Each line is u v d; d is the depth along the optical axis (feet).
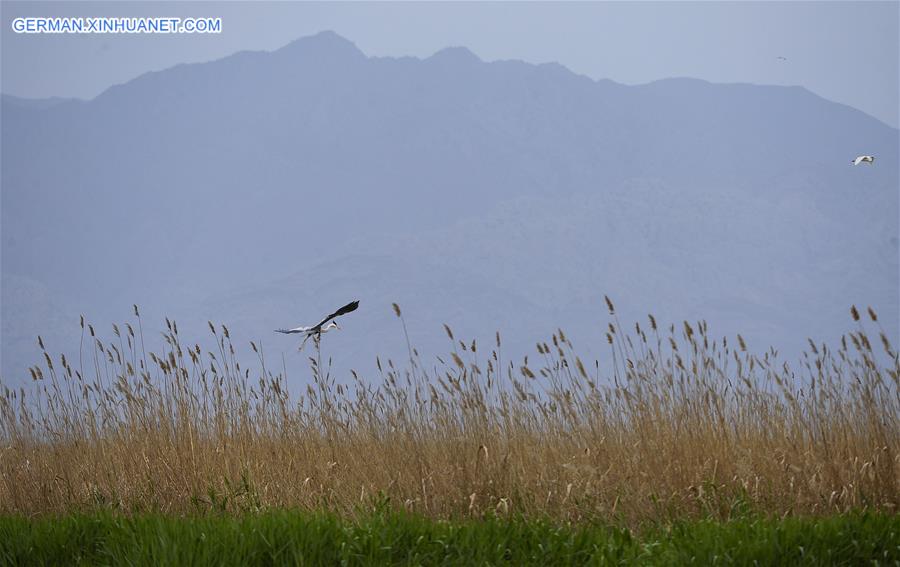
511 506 130.62
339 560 104.37
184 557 104.01
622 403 151.74
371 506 133.69
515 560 105.09
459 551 105.40
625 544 110.22
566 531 114.62
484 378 153.07
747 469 132.46
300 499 145.07
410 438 146.51
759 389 151.43
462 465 138.21
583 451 143.95
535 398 152.66
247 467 153.17
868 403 139.54
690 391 149.59
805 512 128.77
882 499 131.03
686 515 129.39
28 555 117.19
